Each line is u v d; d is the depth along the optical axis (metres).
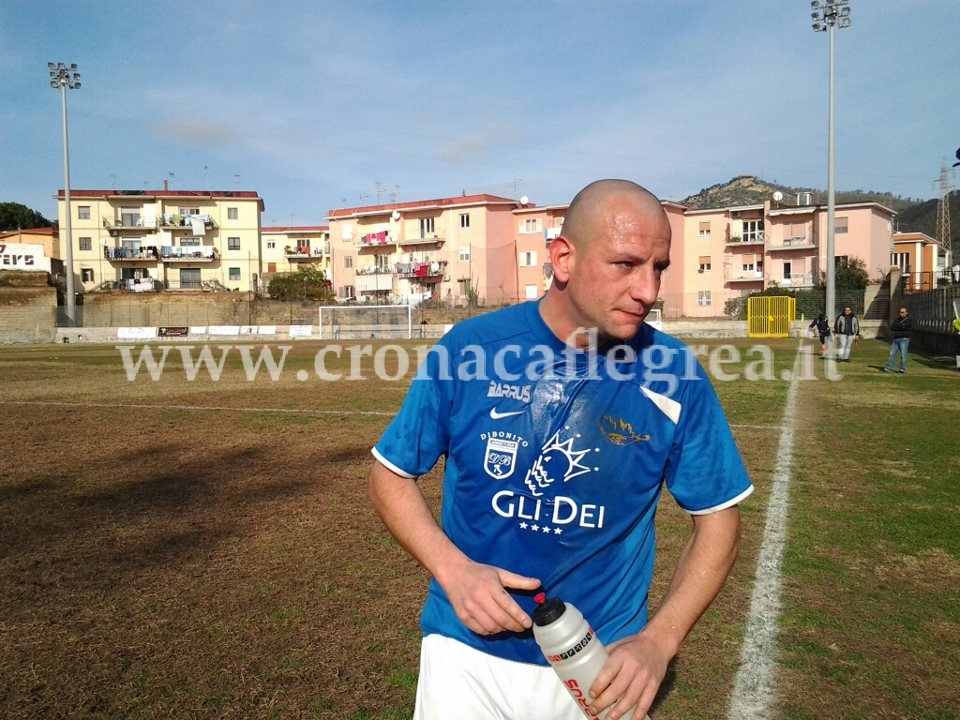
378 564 4.78
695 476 1.58
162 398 14.27
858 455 8.26
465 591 1.49
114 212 63.38
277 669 3.37
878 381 17.05
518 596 1.56
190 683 3.25
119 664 3.43
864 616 3.94
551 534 1.56
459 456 1.62
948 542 5.14
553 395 1.55
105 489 6.86
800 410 11.98
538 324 1.60
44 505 6.29
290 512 6.04
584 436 1.54
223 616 3.97
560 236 1.55
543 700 1.59
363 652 3.54
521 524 1.57
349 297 63.84
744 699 3.10
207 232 64.19
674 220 56.56
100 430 10.34
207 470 7.68
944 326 27.11
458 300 54.91
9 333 44.69
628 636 1.54
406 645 3.61
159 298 51.78
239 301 52.19
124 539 5.34
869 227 52.62
